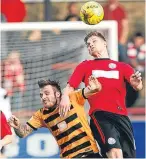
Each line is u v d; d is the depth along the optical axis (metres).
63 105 19.31
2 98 22.31
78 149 19.75
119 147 19.36
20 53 25.16
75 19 29.20
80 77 19.64
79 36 25.17
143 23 30.59
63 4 29.61
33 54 25.22
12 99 25.12
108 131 19.44
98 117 19.56
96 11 19.97
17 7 26.94
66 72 25.25
